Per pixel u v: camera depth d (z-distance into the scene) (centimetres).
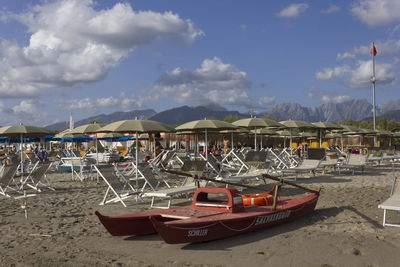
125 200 938
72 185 1264
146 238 577
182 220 528
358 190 1022
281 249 504
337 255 475
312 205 726
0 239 580
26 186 1255
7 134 1339
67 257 486
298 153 2491
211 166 1247
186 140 3266
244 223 566
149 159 1510
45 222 695
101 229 638
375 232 580
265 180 1229
